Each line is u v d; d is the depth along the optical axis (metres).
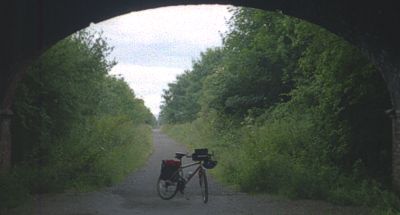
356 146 16.23
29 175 14.72
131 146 28.78
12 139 17.27
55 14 13.82
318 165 15.91
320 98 17.33
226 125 30.17
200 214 11.45
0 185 12.55
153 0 14.03
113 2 13.87
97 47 22.86
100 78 24.48
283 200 13.63
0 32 13.59
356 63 15.46
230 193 15.23
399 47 12.78
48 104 18.61
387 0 11.91
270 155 16.67
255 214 11.48
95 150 18.97
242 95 27.94
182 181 13.88
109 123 26.66
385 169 15.64
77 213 11.32
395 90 13.59
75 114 20.08
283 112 23.03
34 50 14.72
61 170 16.41
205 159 13.60
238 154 20.05
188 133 48.12
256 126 23.75
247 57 27.25
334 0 12.95
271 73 26.95
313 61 17.61
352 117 16.22
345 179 14.80
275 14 23.78
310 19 14.80
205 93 36.31
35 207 11.98
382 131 15.95
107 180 17.06
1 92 14.41
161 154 33.97
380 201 12.42
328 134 16.95
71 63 19.17
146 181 18.39
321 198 13.69
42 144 18.11
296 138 18.27
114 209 12.02
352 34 14.14
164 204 12.96
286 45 25.55
